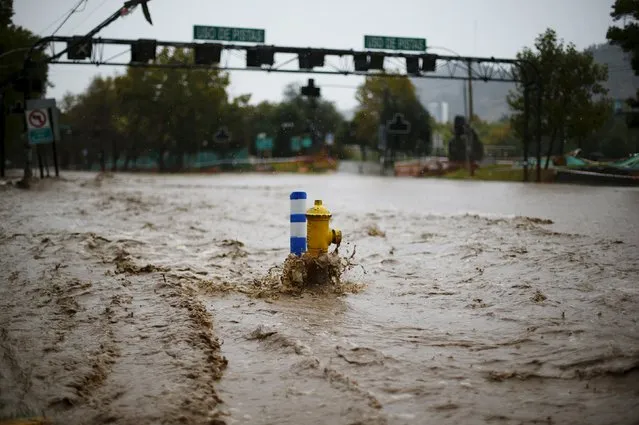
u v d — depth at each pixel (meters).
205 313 6.21
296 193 7.80
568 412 3.81
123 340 5.24
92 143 139.25
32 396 4.00
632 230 13.03
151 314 6.09
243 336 5.59
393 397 4.09
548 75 51.38
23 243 11.08
